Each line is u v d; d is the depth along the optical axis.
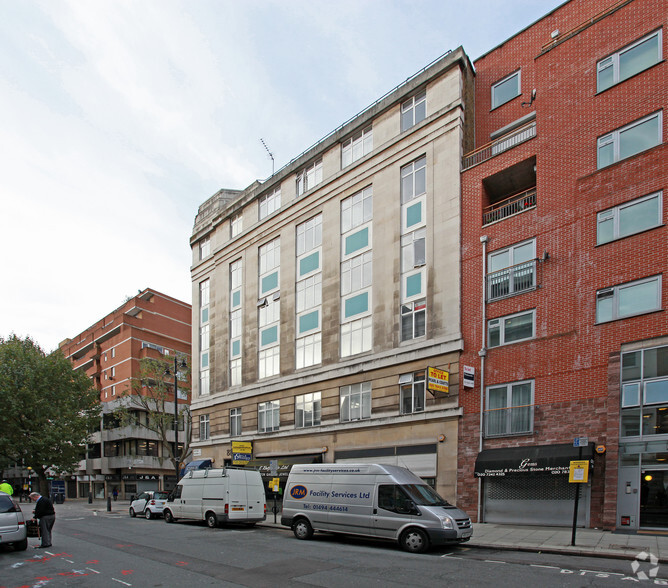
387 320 24.33
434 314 22.34
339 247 27.75
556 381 18.02
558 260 18.81
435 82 24.45
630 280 16.73
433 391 21.62
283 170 32.66
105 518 26.22
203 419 36.75
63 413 44.47
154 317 63.22
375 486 14.28
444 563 11.34
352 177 27.59
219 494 20.11
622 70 18.25
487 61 24.92
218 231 38.50
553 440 17.67
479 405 19.95
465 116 23.70
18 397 42.69
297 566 11.11
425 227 23.62
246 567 11.11
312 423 27.33
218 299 37.09
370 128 27.69
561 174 19.30
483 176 21.83
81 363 69.50
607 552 12.00
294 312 30.11
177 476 32.28
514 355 19.39
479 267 21.22
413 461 21.81
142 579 10.09
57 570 11.13
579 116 19.16
